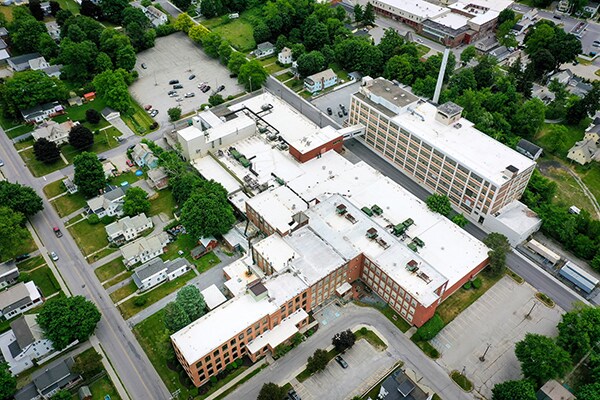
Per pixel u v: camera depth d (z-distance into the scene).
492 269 173.12
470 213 198.50
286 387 140.62
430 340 154.50
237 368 146.00
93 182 195.12
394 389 132.50
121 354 148.88
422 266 159.62
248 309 146.00
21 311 159.62
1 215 173.25
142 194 190.62
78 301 150.00
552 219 187.38
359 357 149.38
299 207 184.25
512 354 151.25
